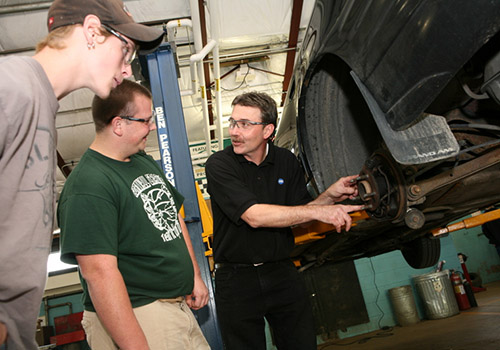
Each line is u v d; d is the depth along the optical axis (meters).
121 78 0.85
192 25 4.58
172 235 1.18
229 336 1.61
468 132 1.19
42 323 8.03
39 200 0.64
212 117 7.25
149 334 1.04
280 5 5.15
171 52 3.02
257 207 1.45
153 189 1.19
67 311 8.21
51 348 7.11
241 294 1.61
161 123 2.84
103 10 0.77
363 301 6.90
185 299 1.36
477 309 5.72
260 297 1.61
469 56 0.76
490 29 0.71
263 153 1.74
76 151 7.27
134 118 1.13
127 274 1.06
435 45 0.81
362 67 1.07
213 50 4.79
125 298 0.92
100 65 0.77
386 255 7.45
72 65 0.73
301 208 1.38
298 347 1.59
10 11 4.56
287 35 5.95
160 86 2.93
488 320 4.23
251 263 1.63
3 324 0.56
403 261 7.40
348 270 7.05
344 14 1.12
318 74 1.57
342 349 5.26
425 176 1.38
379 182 1.31
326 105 1.68
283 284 1.63
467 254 8.59
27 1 4.53
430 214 1.68
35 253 0.63
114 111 1.10
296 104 1.71
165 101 2.88
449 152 0.90
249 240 1.61
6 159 0.58
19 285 0.61
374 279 7.27
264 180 1.72
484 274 8.49
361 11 1.04
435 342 3.65
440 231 2.60
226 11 5.11
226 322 1.62
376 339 5.48
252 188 1.69
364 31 1.03
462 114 1.17
